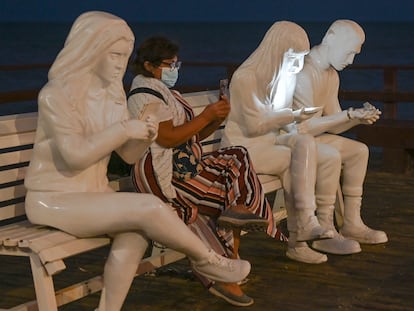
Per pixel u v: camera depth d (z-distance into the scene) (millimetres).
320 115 5566
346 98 9125
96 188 3953
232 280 4141
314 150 5027
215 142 5500
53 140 3824
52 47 71812
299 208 4996
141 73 4348
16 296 4691
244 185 4379
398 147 8078
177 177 4383
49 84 3809
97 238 3920
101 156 3779
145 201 3766
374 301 4535
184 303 4523
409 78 27797
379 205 6742
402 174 8055
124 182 4742
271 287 4758
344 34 5414
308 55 5504
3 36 128125
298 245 5203
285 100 5152
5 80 23906
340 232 5672
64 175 3867
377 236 5566
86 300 4570
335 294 4645
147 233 3811
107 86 3924
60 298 3900
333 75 5555
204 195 4402
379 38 112062
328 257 5305
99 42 3807
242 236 5793
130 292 4691
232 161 4438
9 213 4168
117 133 3764
